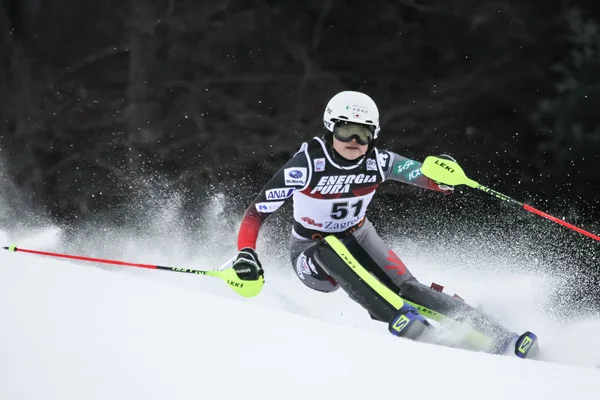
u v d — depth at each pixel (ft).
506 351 26.32
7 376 15.10
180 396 14.28
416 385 15.78
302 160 29.94
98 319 17.95
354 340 18.57
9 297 19.33
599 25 80.18
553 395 16.29
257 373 15.48
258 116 98.17
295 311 35.91
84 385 14.69
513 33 90.33
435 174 30.35
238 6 100.58
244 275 27.50
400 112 95.55
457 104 93.91
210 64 100.58
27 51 104.78
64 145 100.58
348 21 98.58
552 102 81.82
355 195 31.24
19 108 102.89
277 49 100.22
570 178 81.51
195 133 98.89
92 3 103.55
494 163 89.92
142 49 100.53
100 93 102.47
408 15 97.40
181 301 20.13
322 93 98.43
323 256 28.63
